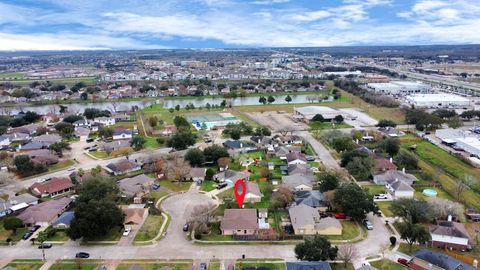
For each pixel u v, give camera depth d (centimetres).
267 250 9131
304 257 8294
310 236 9225
